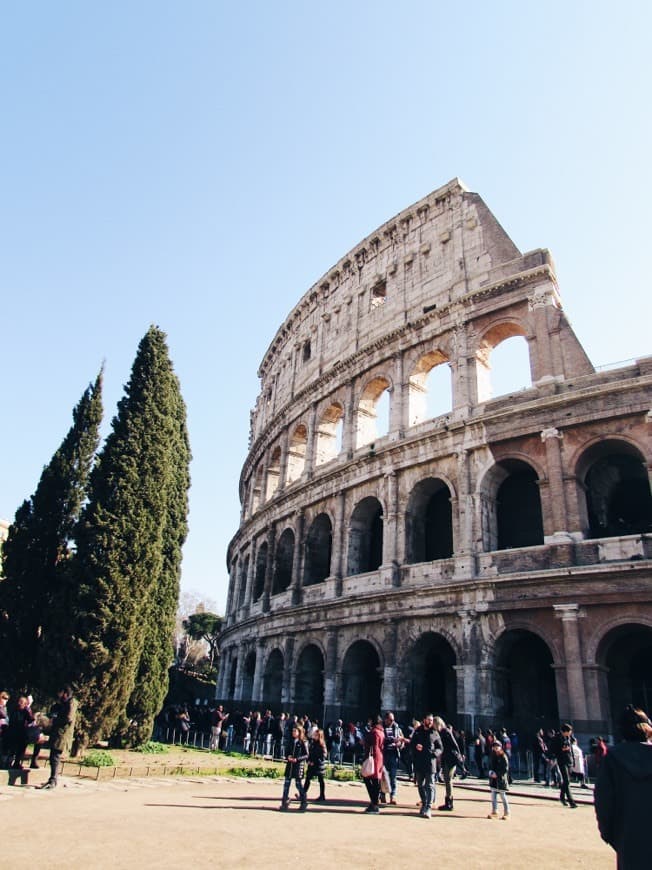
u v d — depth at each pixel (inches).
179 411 1877.5
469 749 1421.0
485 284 1937.7
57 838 609.9
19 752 984.9
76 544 1380.4
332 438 2466.8
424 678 1679.4
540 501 1726.1
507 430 1675.7
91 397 1641.2
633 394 1510.8
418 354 2062.0
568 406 1593.3
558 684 1384.1
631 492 1754.4
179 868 522.0
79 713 1250.6
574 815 909.2
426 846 645.3
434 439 1831.9
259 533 2736.2
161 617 1617.9
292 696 2026.3
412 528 1850.4
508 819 849.5
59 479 1528.1
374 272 2447.1
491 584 1537.9
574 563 1467.8
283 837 657.6
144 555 1403.8
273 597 2375.7
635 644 1475.1
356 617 1836.9
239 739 1951.3
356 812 847.7
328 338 2620.6
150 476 1477.6
